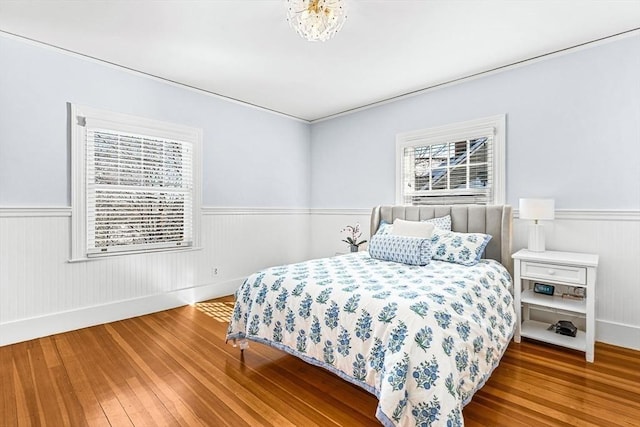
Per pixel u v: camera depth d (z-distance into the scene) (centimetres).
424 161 382
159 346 259
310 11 193
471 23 241
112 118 313
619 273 258
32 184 271
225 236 409
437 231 307
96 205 308
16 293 264
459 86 349
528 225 301
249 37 263
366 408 179
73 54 288
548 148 292
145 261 339
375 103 424
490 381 205
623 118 256
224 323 313
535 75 298
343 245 469
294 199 494
